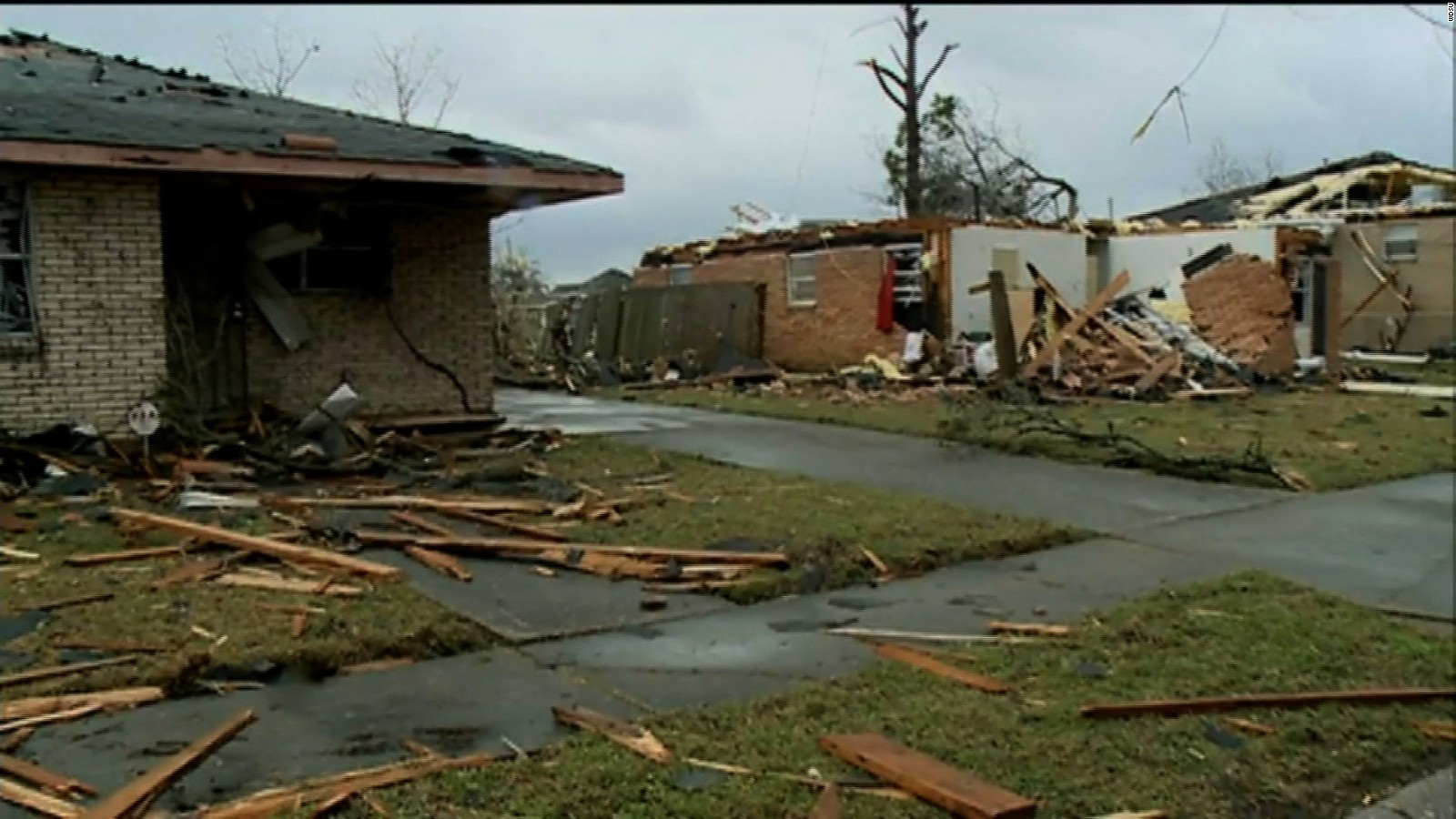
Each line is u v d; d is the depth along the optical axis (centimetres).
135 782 358
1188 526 847
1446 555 769
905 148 3228
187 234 1119
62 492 826
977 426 1305
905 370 1966
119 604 555
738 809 351
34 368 961
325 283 1220
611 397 1889
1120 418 1453
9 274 964
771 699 454
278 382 1175
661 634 549
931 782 365
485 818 341
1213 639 557
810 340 2231
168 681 456
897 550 716
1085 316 1872
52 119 977
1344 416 1493
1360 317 2602
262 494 845
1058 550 764
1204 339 2028
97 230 984
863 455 1170
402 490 882
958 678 486
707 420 1510
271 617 538
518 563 676
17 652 484
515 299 2731
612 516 790
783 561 670
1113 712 448
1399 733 456
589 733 413
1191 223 2592
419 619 542
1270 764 414
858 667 503
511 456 1091
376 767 378
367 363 1230
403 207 1238
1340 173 2953
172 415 1001
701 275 2533
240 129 1076
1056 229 2206
